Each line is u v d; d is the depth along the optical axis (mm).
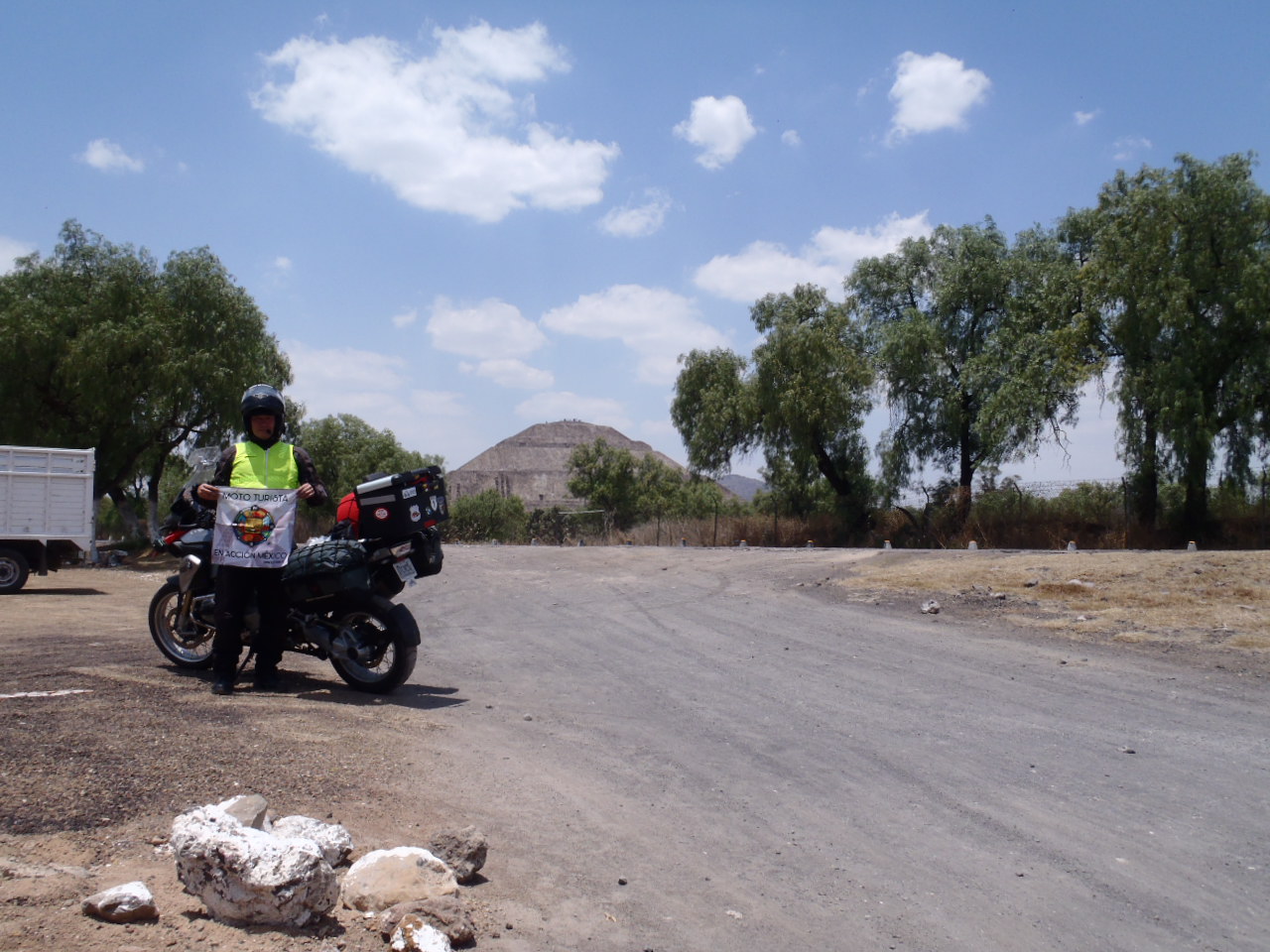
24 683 6863
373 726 6129
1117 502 28406
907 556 18781
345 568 7109
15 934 2926
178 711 6086
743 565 18656
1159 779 5441
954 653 9461
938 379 35031
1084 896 3949
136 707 6109
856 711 7059
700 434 40188
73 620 11898
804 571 16938
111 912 3107
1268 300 25219
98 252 30391
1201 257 26109
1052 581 13602
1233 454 26547
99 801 4203
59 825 3900
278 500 7043
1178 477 26766
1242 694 7559
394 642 7223
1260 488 26078
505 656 9531
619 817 4738
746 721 6762
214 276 31031
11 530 17062
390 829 4309
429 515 7355
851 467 37906
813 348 34969
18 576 17047
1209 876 4164
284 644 7555
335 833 3891
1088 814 4891
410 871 3615
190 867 3316
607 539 40281
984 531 29641
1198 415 25281
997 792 5211
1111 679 8156
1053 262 33500
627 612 12734
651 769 5586
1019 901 3896
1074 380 28719
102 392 27656
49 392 29328
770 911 3748
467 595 15055
